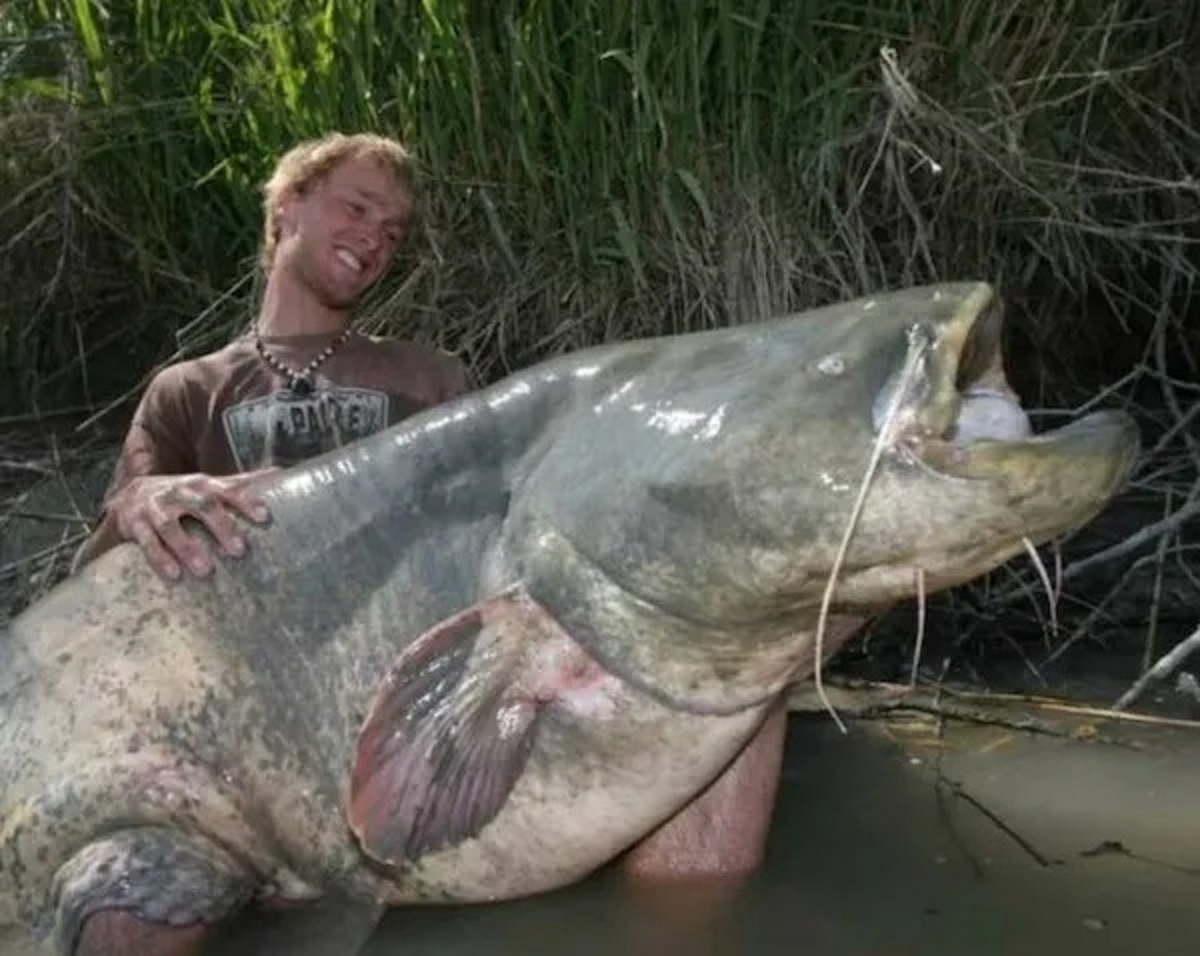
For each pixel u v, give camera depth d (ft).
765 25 8.39
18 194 10.62
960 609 7.90
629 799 5.46
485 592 5.44
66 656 5.65
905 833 6.03
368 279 7.23
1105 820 6.08
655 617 5.18
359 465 5.76
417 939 5.40
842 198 8.70
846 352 4.94
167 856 5.36
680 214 8.52
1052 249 9.13
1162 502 8.69
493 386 5.75
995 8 8.71
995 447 4.68
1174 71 9.39
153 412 7.18
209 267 9.96
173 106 9.66
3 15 10.39
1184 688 7.23
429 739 5.33
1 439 10.55
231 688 5.57
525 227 8.94
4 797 5.54
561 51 8.57
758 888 5.65
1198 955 5.11
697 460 5.03
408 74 8.79
